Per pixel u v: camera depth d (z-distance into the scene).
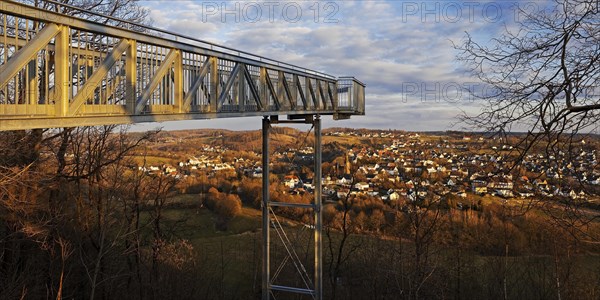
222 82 7.32
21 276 10.14
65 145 11.80
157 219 15.07
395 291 16.22
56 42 4.18
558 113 4.96
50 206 11.27
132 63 5.09
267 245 11.13
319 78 11.77
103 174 13.12
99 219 12.68
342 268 18.75
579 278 15.20
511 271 16.83
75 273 12.34
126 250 12.95
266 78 8.87
